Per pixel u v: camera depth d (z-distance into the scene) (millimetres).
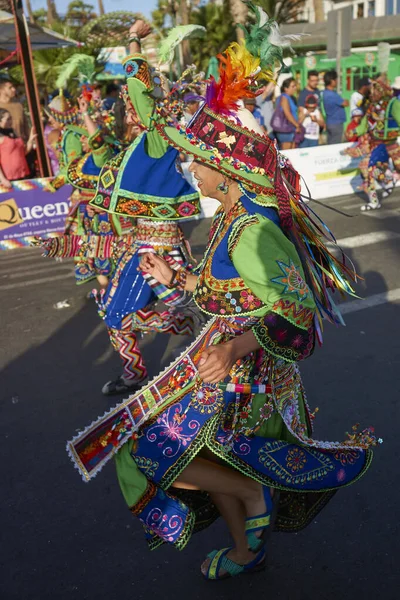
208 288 2029
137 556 2701
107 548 2764
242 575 2539
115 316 3846
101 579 2584
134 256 3693
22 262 7594
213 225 2107
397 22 17938
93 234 5184
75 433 3715
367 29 18656
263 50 1965
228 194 1985
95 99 4809
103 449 2127
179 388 2121
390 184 9258
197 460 2176
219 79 1910
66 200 8531
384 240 7285
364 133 8859
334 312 2119
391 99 8633
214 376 1857
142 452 2109
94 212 5066
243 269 1863
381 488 3025
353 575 2512
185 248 3709
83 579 2590
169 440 2098
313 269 2041
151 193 3420
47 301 6074
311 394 3945
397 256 6633
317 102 11422
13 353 4898
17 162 8727
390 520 2812
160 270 2371
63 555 2736
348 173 10180
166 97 3295
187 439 2086
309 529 2779
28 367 4633
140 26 3514
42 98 16203
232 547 2539
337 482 2230
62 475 3316
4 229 8180
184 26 3268
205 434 2084
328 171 10008
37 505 3084
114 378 4371
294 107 11344
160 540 2219
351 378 4121
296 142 11391
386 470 3158
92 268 5434
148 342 4910
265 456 2129
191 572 2584
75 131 5223
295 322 1875
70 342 5055
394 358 4371
